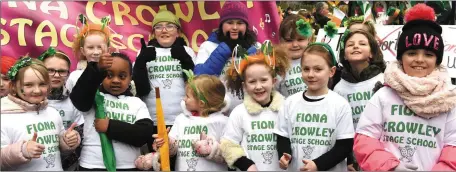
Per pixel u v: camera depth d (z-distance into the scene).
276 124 4.04
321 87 3.91
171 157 4.24
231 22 4.80
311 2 6.14
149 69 4.78
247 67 4.10
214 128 4.20
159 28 4.88
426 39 3.55
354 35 4.28
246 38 4.92
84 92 4.07
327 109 3.87
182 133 4.20
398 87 3.54
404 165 3.48
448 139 3.55
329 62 3.91
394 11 5.75
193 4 5.82
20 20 5.27
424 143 3.54
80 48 4.75
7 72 4.16
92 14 5.52
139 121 4.23
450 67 5.04
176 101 4.75
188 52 5.05
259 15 5.85
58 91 4.38
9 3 5.24
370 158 3.50
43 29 5.34
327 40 5.05
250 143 4.05
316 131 3.87
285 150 3.93
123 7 5.64
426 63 3.57
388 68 3.68
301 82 4.56
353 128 3.87
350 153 4.00
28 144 3.70
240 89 4.38
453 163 3.46
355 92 4.23
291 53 4.61
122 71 4.29
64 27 5.40
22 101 3.92
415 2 5.92
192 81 4.21
